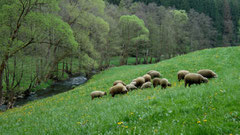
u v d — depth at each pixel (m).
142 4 105.50
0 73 21.03
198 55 26.67
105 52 58.62
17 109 17.52
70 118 7.89
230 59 20.64
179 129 4.48
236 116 4.73
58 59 40.12
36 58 29.81
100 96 15.38
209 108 5.64
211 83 10.27
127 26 67.00
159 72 22.08
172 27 78.62
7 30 20.33
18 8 19.97
